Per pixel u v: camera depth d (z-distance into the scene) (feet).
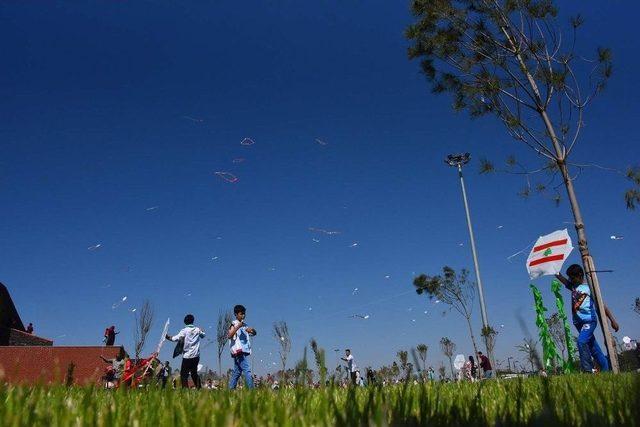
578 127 32.73
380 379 4.97
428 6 36.86
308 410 5.03
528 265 26.07
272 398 5.81
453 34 36.63
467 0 36.24
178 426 4.35
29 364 56.95
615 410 5.08
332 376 5.18
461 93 35.88
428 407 4.71
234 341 30.14
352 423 3.78
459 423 4.51
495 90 34.24
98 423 4.58
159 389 6.85
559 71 32.40
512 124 32.83
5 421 4.18
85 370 57.62
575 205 30.96
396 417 4.17
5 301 73.36
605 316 25.81
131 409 5.72
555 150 32.37
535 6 33.99
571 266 24.32
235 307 30.94
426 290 94.53
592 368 22.44
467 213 101.04
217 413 4.20
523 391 8.57
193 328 33.40
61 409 4.85
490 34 35.70
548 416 4.07
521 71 34.37
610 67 32.17
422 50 37.24
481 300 91.86
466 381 11.87
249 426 4.18
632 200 30.81
